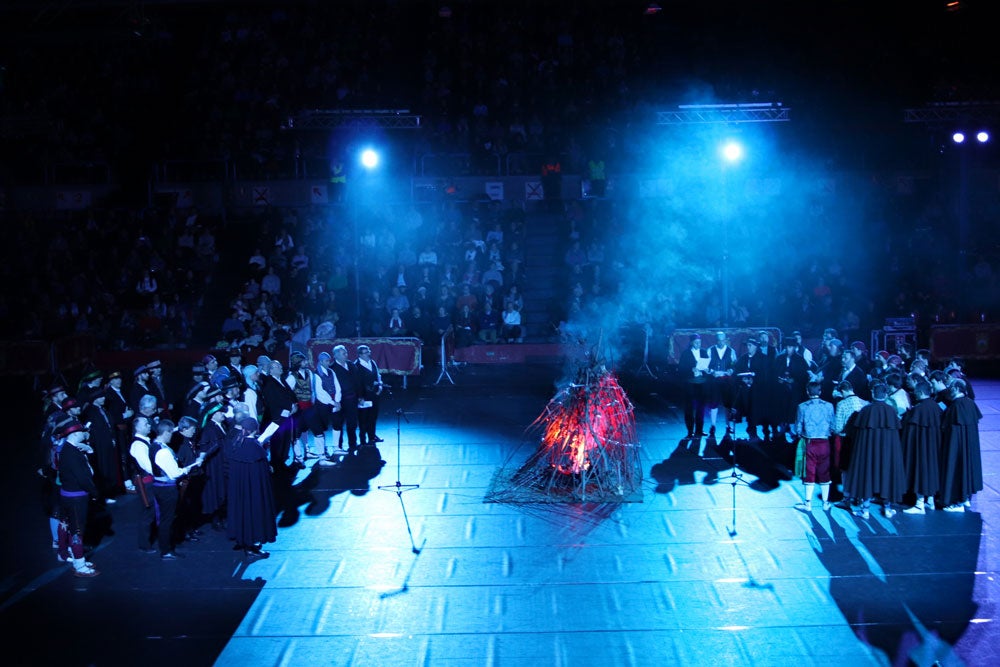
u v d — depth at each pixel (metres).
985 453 15.15
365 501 13.50
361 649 9.48
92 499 13.21
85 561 11.33
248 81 31.02
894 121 29.44
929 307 24.11
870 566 11.01
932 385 12.82
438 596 10.52
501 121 29.97
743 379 15.90
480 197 28.83
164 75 31.97
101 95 31.12
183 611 10.28
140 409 11.73
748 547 11.61
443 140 29.42
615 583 10.73
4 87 30.39
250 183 29.25
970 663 9.01
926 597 10.24
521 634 9.69
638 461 14.02
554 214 28.61
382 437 16.89
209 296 26.80
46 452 11.52
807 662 9.08
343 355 15.77
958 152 28.02
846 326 23.36
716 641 9.47
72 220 28.59
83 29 26.36
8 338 22.45
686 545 11.70
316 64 31.52
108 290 26.27
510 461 15.26
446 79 31.00
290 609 10.30
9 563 11.62
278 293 25.61
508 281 25.97
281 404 14.55
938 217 27.50
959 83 29.58
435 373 22.91
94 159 29.72
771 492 13.52
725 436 16.22
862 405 12.62
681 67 32.91
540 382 21.59
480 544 11.90
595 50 31.89
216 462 12.11
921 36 32.06
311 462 15.39
